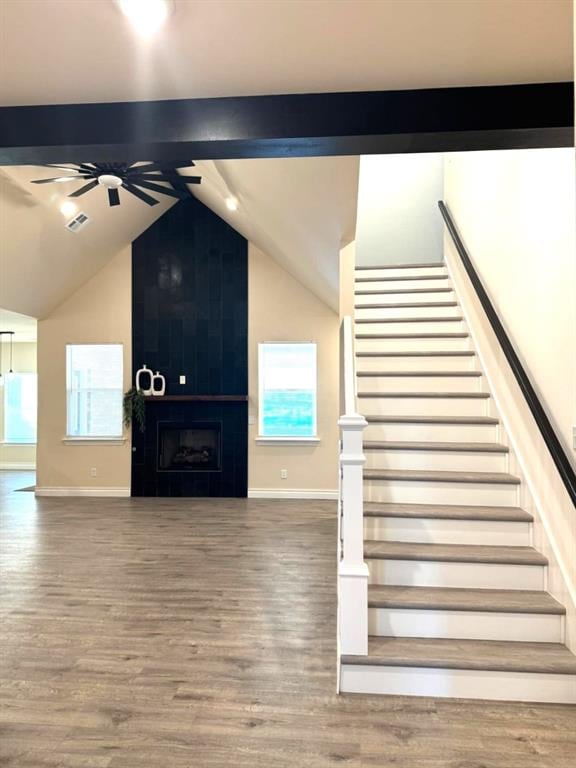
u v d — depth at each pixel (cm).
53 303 729
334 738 198
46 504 671
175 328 731
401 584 263
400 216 609
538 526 266
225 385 723
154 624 304
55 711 217
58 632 293
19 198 509
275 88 193
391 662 226
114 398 741
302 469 709
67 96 198
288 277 718
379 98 195
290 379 722
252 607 329
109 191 468
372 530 282
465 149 209
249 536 509
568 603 233
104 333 738
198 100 200
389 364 409
